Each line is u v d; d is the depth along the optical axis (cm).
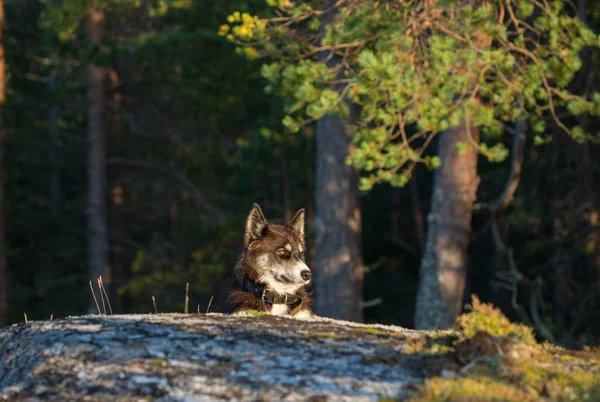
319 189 1930
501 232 2747
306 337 635
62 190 4066
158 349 594
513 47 1283
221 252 2678
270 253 881
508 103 1317
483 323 670
